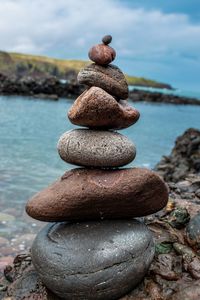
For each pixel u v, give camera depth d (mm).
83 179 695
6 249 1014
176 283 693
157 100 11102
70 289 651
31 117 4660
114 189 679
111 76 719
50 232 715
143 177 693
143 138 3748
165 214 953
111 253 652
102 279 644
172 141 3641
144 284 693
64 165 2074
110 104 686
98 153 694
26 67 22438
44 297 696
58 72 22891
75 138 708
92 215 696
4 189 1553
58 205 679
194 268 711
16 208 1333
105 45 723
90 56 723
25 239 1082
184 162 2182
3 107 5652
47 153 2412
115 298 670
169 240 808
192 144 2287
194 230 793
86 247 658
